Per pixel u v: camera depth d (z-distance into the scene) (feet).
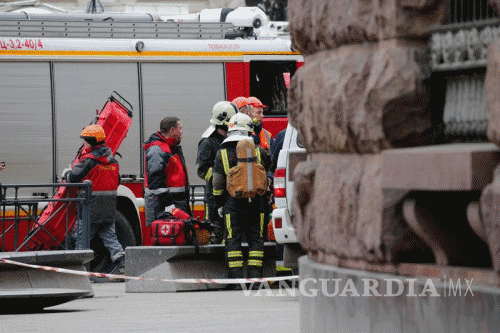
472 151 53.01
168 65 182.09
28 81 173.17
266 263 150.71
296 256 134.00
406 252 59.57
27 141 172.86
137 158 178.81
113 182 157.28
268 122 187.42
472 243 57.88
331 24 63.82
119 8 285.02
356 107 61.52
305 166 67.62
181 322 102.27
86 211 130.31
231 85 185.98
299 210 68.44
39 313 116.57
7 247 165.07
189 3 463.42
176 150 145.38
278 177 133.49
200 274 142.10
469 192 56.13
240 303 122.01
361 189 61.72
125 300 129.18
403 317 57.77
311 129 66.44
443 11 59.26
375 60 60.44
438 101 59.93
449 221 57.67
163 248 139.95
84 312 115.75
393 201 59.06
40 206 170.60
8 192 170.60
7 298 114.93
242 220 137.90
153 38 182.91
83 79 176.76
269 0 306.35
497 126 52.49
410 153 55.93
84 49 176.45
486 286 53.83
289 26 69.15
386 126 59.62
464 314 54.34
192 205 168.14
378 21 60.08
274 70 188.75
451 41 58.34
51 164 173.99
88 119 176.55
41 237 146.92
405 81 59.00
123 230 170.91
